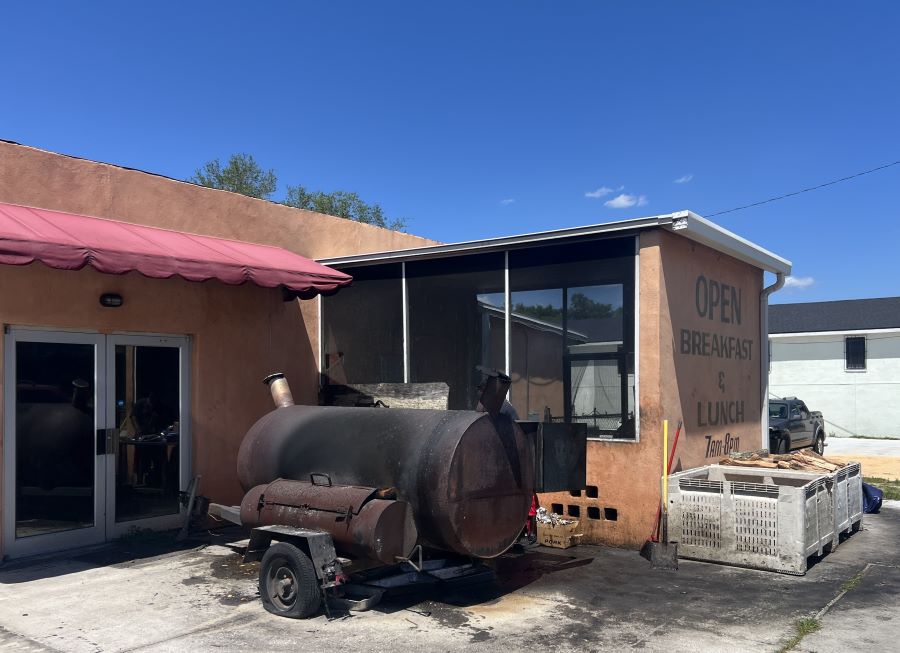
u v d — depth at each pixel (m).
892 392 27.62
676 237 8.84
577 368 8.98
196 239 9.69
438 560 6.57
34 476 7.84
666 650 5.21
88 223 8.44
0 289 7.57
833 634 5.55
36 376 7.93
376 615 5.95
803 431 18.84
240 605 6.19
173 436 9.34
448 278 10.28
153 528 8.99
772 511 7.34
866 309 30.81
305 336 11.34
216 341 9.84
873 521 10.23
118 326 8.68
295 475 7.00
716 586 6.83
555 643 5.34
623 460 8.45
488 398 6.37
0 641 5.34
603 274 8.83
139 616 5.91
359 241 12.96
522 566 7.56
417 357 10.54
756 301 11.47
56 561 7.68
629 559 7.86
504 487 6.37
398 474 6.21
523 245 9.34
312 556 5.79
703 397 9.45
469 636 5.47
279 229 11.37
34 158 8.34
